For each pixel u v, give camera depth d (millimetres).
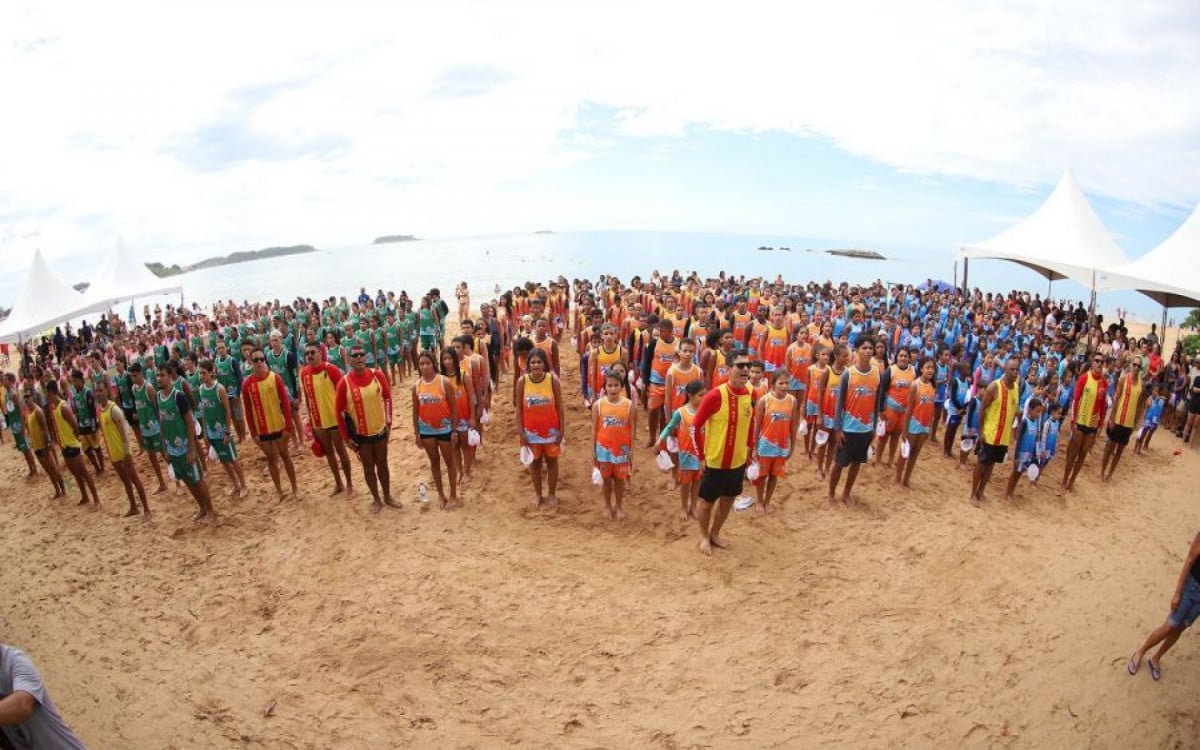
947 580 7383
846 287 22344
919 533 8492
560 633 6301
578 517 8781
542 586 7086
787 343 12805
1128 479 11523
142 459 12188
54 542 8930
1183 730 5230
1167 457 12992
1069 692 5637
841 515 8906
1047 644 6277
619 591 6980
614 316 16312
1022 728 5230
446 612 6652
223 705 5484
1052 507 9789
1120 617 6770
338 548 8070
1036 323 18922
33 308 20891
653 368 10641
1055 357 12844
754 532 8328
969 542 8312
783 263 100000
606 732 5105
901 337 14805
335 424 9234
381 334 15258
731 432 7121
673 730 5121
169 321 22219
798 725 5180
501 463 10609
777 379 8258
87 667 6102
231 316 21125
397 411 13734
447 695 5516
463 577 7297
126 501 10289
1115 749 5055
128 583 7613
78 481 10094
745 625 6418
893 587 7191
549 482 8945
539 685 5621
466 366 9672
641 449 11203
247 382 8891
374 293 51375
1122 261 18516
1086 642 6324
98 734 5207
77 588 7574
